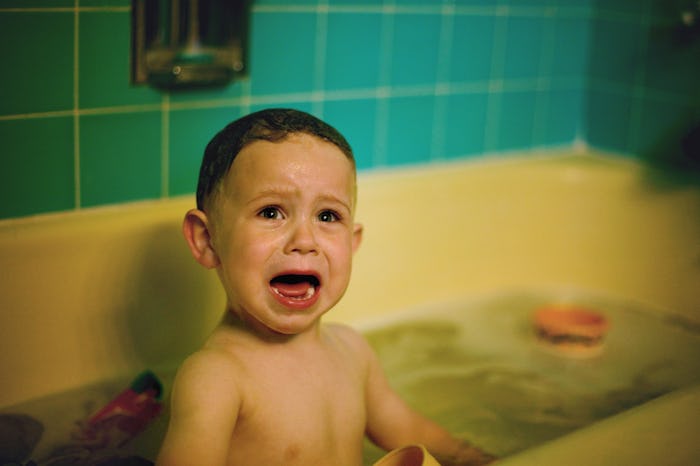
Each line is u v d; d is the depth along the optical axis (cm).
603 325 160
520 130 194
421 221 167
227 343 93
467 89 181
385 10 162
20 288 120
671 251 173
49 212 130
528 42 189
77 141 130
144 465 109
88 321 127
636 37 189
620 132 196
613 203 182
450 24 174
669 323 171
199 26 138
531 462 79
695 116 180
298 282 95
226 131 94
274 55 149
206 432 84
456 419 132
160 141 139
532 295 185
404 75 170
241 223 88
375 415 108
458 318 170
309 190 88
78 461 110
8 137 124
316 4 152
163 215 134
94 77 130
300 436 91
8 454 110
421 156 178
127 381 130
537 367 152
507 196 180
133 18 131
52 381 124
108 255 128
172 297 135
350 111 164
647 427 87
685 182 177
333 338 104
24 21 121
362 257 159
